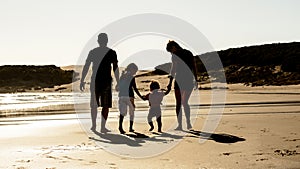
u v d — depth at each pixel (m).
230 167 5.38
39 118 13.10
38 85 72.62
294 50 65.56
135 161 5.84
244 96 25.95
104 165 5.58
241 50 71.81
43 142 7.66
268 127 9.41
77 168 5.40
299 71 56.91
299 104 17.73
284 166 5.41
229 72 62.69
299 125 9.73
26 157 6.16
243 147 6.84
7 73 76.44
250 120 10.98
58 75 76.38
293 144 7.07
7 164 5.65
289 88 39.81
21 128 10.08
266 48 70.50
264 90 36.53
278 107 15.88
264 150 6.53
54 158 6.07
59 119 12.69
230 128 9.37
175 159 5.93
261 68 61.38
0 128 10.11
